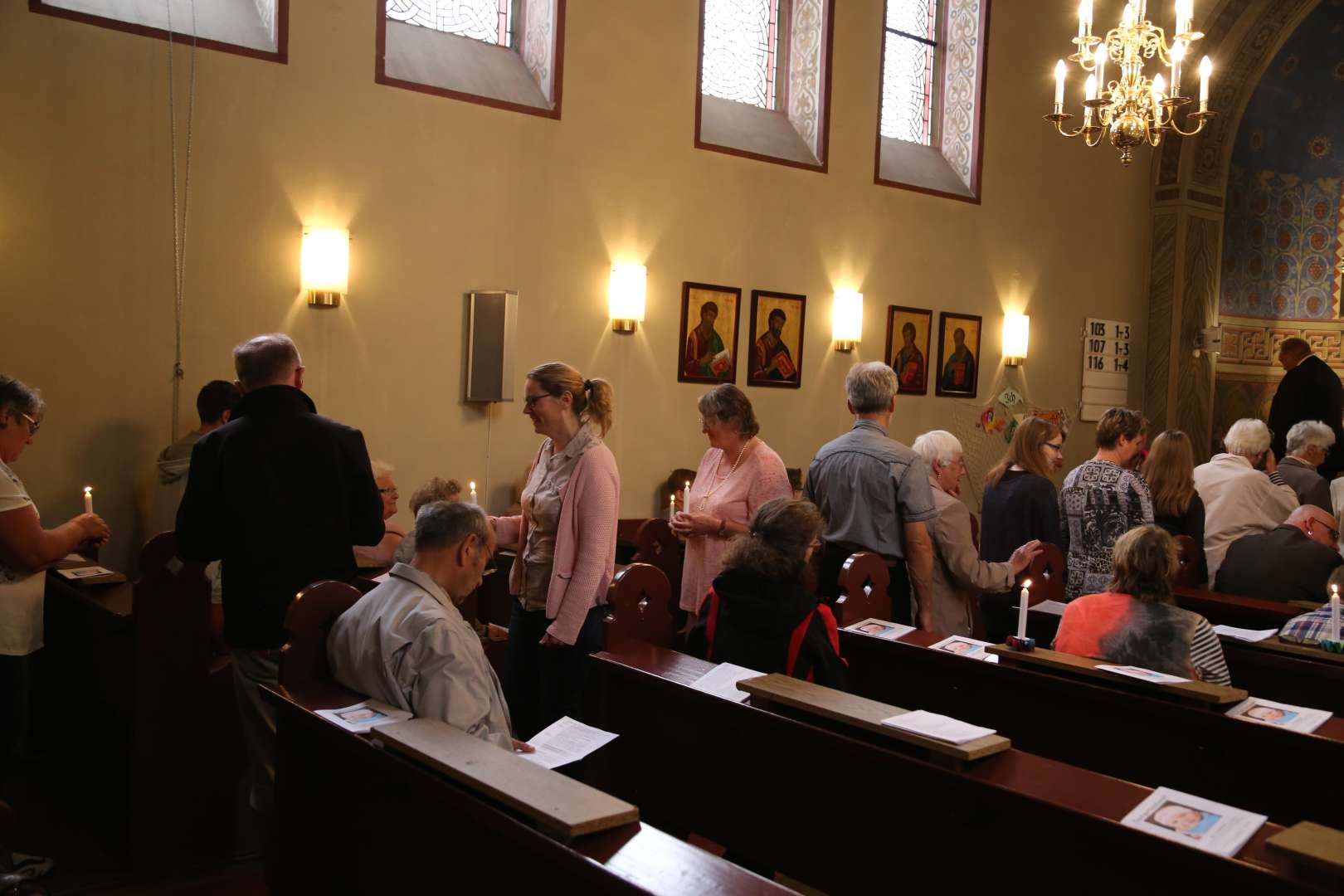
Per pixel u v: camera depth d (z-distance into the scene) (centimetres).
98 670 451
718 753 303
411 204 673
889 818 258
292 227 631
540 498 382
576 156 737
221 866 384
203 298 604
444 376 690
